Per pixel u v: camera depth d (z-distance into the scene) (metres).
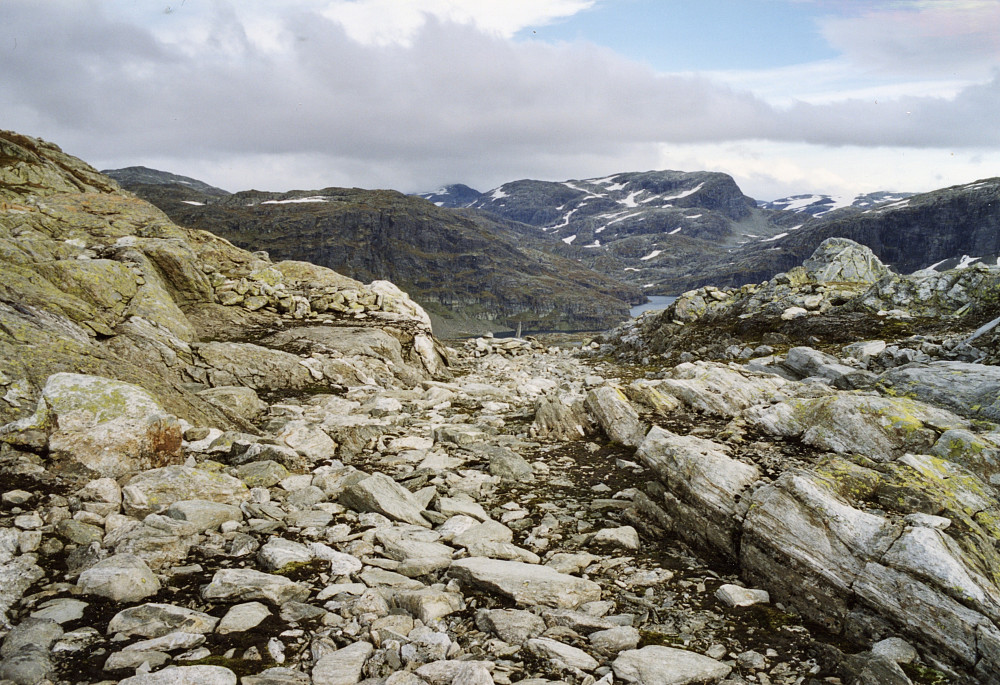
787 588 8.52
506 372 31.06
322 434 15.01
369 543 9.98
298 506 11.25
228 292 26.36
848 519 8.38
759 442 12.38
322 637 7.05
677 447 11.59
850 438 11.48
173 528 9.23
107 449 10.55
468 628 7.64
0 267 17.09
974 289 26.22
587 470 14.41
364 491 11.30
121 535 8.93
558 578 8.62
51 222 26.28
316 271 32.81
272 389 20.66
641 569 9.61
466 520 10.97
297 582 8.41
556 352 42.25
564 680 6.51
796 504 8.91
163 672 5.97
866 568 7.84
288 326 25.62
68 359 12.52
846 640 7.77
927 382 13.73
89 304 19.33
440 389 22.53
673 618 8.21
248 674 6.32
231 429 14.99
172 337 20.38
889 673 6.63
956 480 9.09
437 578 9.12
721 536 9.84
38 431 10.29
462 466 14.43
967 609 6.97
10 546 8.07
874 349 23.20
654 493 11.69
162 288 23.16
